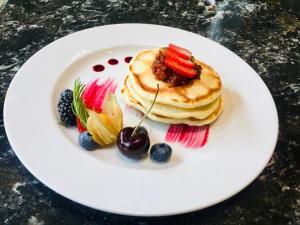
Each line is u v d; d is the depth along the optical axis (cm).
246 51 33
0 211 21
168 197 21
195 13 37
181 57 26
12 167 23
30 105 25
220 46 31
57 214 21
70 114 25
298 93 30
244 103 27
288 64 32
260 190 23
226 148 24
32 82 27
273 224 21
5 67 29
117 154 24
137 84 26
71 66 29
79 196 20
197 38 32
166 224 21
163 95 25
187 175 22
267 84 30
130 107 27
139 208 20
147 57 28
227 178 22
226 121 26
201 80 26
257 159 23
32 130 24
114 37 32
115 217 21
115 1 38
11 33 33
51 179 21
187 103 25
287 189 23
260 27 36
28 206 21
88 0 37
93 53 31
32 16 35
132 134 23
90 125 23
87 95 28
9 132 23
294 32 36
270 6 39
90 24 35
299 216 21
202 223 21
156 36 32
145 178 22
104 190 21
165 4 38
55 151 23
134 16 36
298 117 28
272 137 25
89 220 21
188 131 26
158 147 24
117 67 31
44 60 29
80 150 23
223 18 37
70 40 31
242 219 21
